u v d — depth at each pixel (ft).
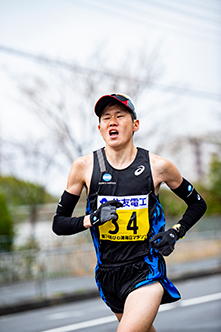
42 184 75.25
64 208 17.20
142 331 14.62
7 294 56.75
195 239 83.20
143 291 15.62
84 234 67.97
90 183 16.75
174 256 78.43
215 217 93.04
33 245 63.93
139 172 16.49
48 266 60.70
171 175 16.79
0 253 58.34
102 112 16.79
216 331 35.32
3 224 66.44
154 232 16.49
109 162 16.74
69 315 47.26
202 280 69.00
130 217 16.21
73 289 59.62
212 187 107.24
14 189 75.36
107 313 46.96
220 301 49.49
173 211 97.30
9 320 46.88
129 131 16.56
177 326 38.34
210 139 97.66
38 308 52.95
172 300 16.92
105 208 15.49
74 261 63.62
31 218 74.74
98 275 17.08
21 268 58.85
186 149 96.94
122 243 16.31
